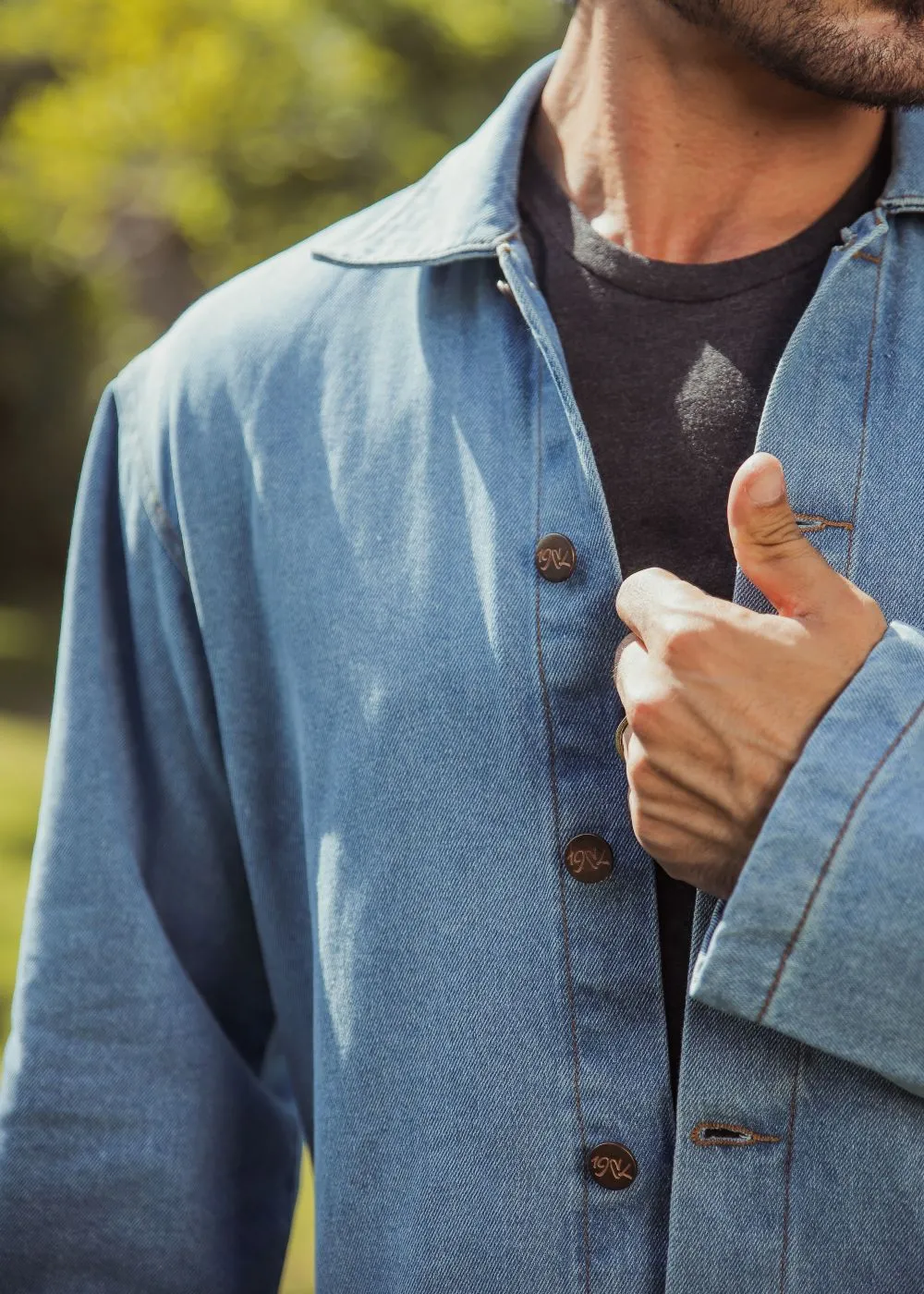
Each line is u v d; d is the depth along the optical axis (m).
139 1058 1.12
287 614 1.06
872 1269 0.87
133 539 1.17
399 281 1.07
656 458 0.97
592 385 0.99
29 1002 1.14
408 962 0.98
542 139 1.11
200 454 1.12
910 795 0.82
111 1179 1.11
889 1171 0.86
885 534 0.91
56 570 13.02
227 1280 1.14
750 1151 0.89
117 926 1.13
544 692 0.95
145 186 7.86
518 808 0.95
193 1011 1.14
